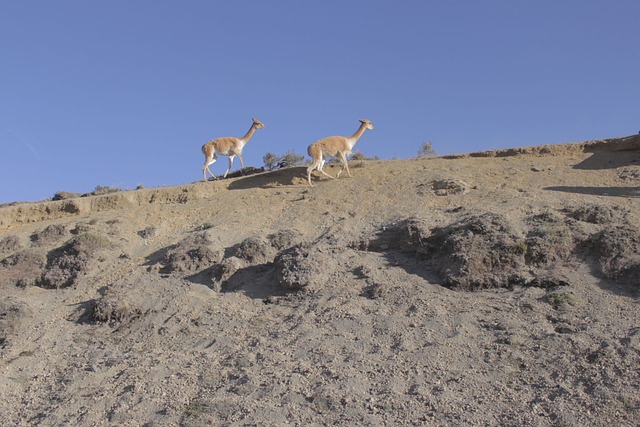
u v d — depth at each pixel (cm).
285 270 1416
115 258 1725
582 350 1039
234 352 1207
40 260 1741
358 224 1658
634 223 1405
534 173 1830
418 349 1113
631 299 1172
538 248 1323
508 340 1092
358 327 1211
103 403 1089
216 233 1714
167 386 1116
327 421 959
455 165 2002
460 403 964
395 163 2145
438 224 1527
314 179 2081
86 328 1410
